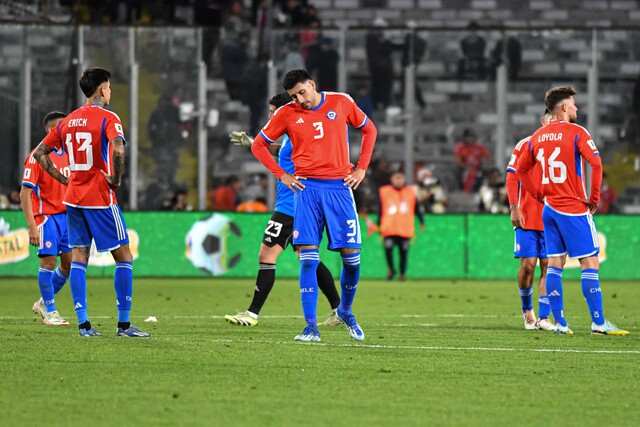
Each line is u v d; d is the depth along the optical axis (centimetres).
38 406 1981
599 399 2123
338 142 3088
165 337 3194
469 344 3128
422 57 8294
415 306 4941
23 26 7381
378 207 7431
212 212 7450
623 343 3192
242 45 7962
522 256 3672
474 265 7606
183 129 7775
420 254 7600
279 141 3912
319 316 4347
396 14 10206
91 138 3069
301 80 3022
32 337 3144
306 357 2716
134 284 6700
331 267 7331
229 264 7456
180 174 7788
